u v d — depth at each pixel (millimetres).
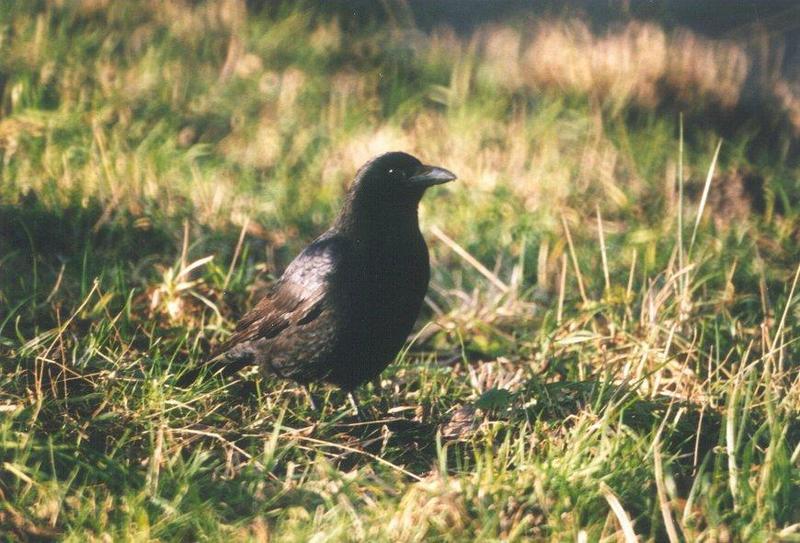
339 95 17766
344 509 7621
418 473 8711
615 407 8586
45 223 12602
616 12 21500
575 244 13367
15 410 8453
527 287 12742
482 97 17688
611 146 16172
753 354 10680
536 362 10570
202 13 19484
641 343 10266
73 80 16531
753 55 19797
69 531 7461
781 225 14227
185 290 11367
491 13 21875
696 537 7324
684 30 20609
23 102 15586
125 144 14742
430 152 15820
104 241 12672
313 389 10430
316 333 9750
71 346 9914
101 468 8094
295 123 16438
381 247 9609
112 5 18953
